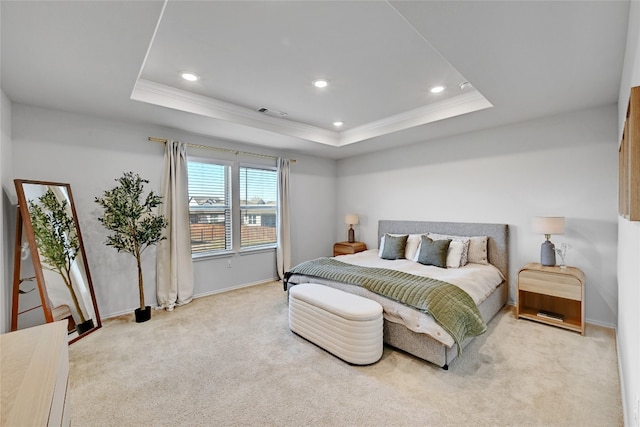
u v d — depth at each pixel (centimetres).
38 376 91
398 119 389
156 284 370
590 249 309
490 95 272
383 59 243
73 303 286
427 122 358
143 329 300
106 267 332
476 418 171
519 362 231
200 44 219
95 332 292
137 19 162
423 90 307
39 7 148
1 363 98
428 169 452
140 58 204
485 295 292
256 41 216
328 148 496
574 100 284
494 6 152
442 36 180
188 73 267
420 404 184
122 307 344
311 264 361
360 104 346
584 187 312
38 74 223
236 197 457
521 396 191
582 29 171
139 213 321
